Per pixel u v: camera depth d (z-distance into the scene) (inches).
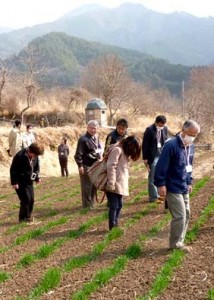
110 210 361.1
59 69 4547.2
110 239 337.7
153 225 376.2
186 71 4982.8
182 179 293.0
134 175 831.1
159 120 454.0
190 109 2470.5
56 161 1080.8
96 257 300.2
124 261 281.7
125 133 408.2
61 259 302.4
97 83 2229.3
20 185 423.5
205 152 1496.1
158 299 228.2
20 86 1759.4
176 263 273.3
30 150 415.5
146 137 464.8
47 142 1120.8
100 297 234.5
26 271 283.9
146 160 471.2
